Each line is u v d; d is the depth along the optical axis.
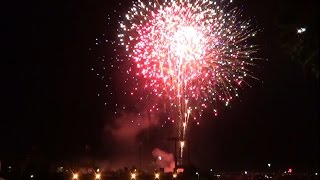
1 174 30.44
